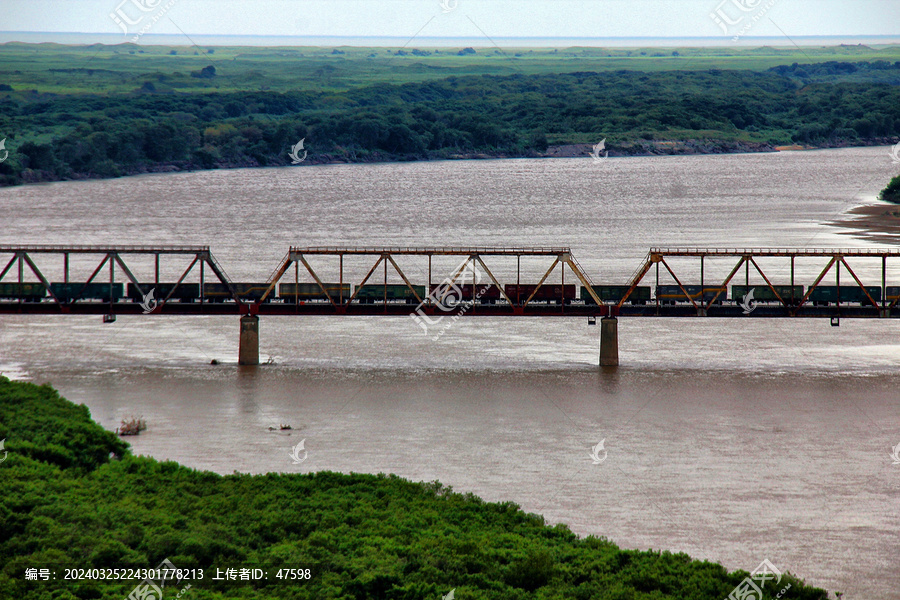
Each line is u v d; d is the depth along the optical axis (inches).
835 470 4579.2
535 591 3257.9
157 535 3491.6
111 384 5979.3
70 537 3405.5
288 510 3863.2
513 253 6707.7
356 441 4950.8
